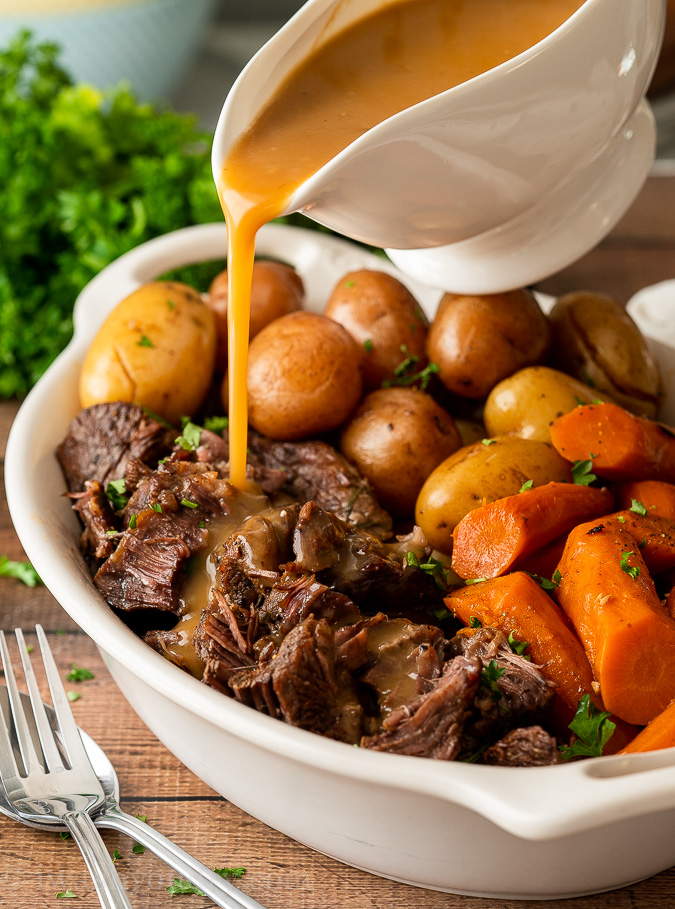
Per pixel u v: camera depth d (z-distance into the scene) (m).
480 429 0.64
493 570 0.53
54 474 0.60
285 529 0.53
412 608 0.54
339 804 0.46
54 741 0.51
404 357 0.63
